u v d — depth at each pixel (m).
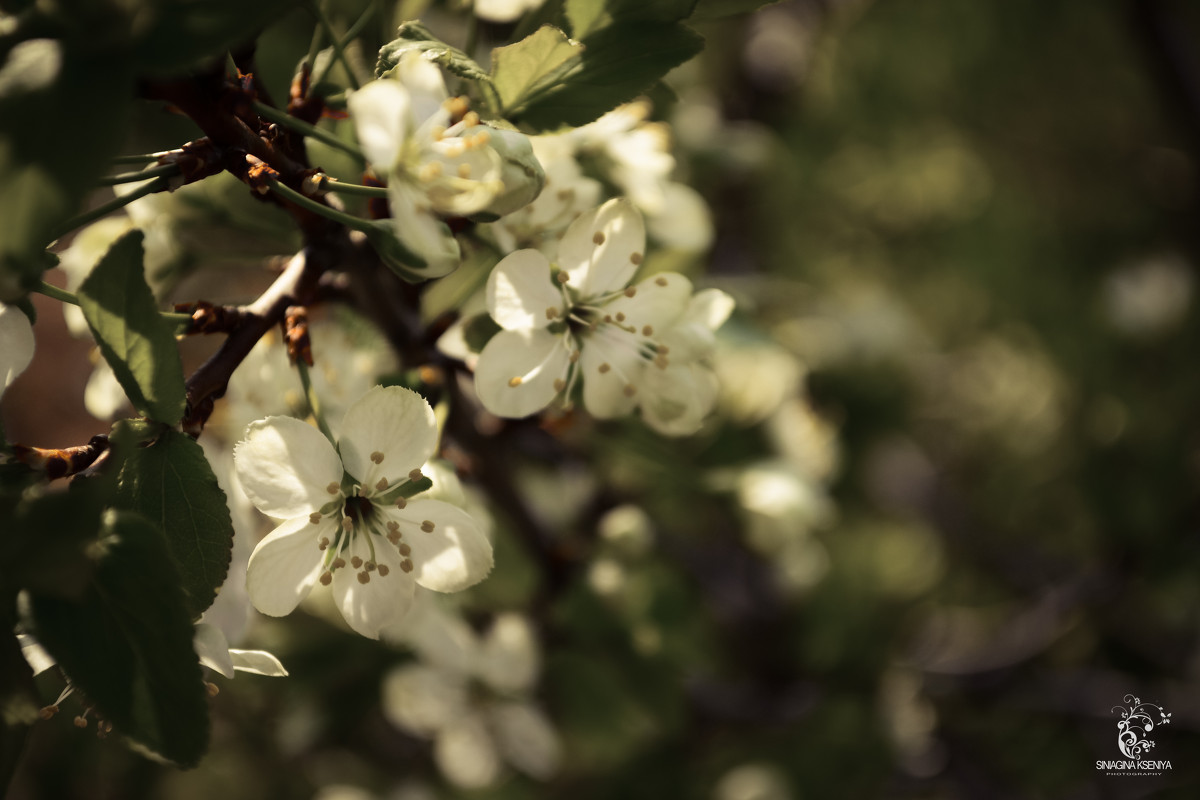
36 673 0.26
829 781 0.45
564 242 0.28
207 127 0.26
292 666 0.34
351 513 0.27
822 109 0.73
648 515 0.39
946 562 0.69
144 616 0.25
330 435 0.27
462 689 0.35
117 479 0.26
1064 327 0.72
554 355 0.28
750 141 0.43
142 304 0.26
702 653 0.38
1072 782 0.54
